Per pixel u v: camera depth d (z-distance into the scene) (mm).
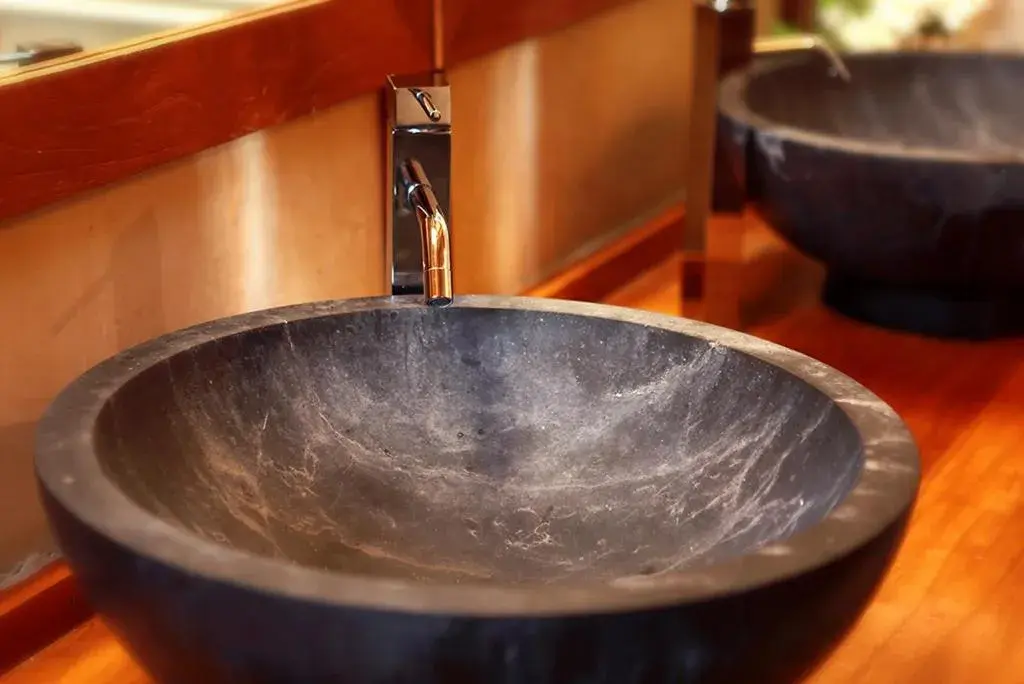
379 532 837
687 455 852
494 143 1273
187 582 512
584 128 1444
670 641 502
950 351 1338
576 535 847
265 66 931
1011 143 1612
